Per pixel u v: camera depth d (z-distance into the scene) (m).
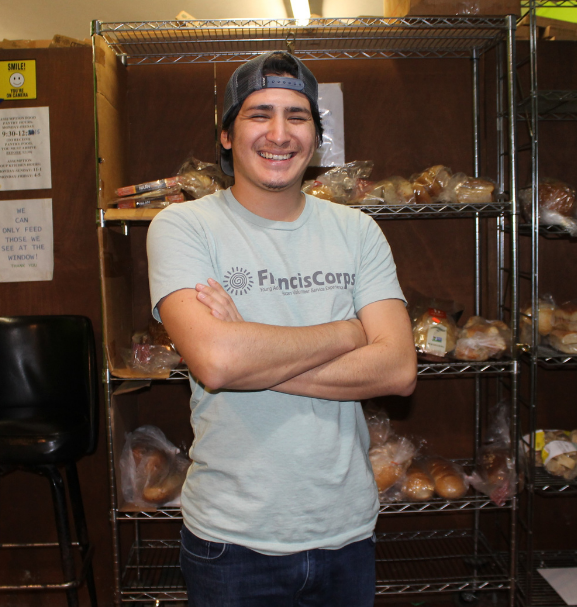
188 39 1.76
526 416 2.04
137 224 1.89
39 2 3.49
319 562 0.93
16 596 1.97
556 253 2.03
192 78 1.93
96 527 1.97
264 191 0.97
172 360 1.65
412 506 1.73
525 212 1.80
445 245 2.02
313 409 0.94
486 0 1.60
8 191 1.89
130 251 1.91
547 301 1.91
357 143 1.98
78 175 1.89
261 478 0.90
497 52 1.92
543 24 1.94
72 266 1.91
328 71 1.96
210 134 1.94
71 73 1.86
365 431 1.08
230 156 1.11
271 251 0.97
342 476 0.93
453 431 2.07
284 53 0.97
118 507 1.65
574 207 1.78
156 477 1.71
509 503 1.78
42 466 1.50
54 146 1.88
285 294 0.95
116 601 1.67
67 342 1.70
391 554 2.07
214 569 0.92
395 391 0.97
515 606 1.81
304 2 3.31
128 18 3.75
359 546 0.98
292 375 0.88
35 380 1.69
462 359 1.70
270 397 0.92
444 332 1.74
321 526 0.91
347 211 1.08
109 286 1.62
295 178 0.96
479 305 2.03
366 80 1.96
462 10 1.60
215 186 1.73
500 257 2.00
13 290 1.92
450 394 2.06
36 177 1.88
